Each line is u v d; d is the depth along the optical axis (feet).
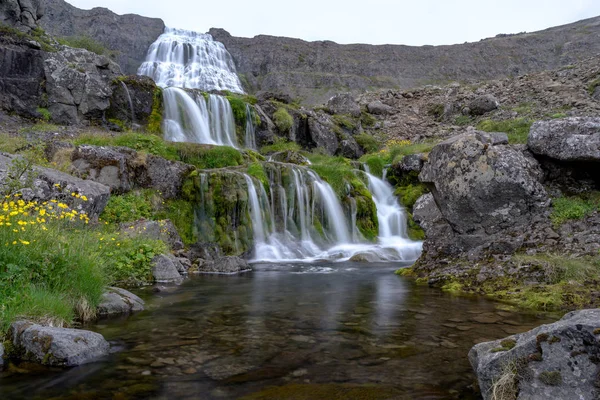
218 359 11.16
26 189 22.13
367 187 50.70
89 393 9.16
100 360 11.06
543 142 22.65
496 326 14.10
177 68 123.75
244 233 36.55
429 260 24.79
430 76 165.48
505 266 20.08
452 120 77.71
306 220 42.39
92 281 15.64
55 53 53.52
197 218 35.42
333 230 43.62
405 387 9.41
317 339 12.85
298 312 16.37
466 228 23.16
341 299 18.85
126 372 10.27
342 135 72.02
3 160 24.36
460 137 23.73
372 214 46.50
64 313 13.28
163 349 11.94
